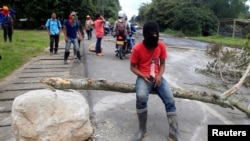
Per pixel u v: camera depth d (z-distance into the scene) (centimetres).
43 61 1110
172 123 438
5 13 1534
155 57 445
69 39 1030
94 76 820
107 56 1223
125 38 1143
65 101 418
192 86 788
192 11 5044
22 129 402
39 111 405
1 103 620
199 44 2644
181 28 5200
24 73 898
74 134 411
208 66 1030
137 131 468
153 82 442
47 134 399
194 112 571
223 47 1143
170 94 440
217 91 758
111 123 495
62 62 1084
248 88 829
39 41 1792
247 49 958
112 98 622
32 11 3406
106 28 2886
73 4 3681
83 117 418
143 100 435
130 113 544
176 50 1811
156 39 429
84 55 1223
